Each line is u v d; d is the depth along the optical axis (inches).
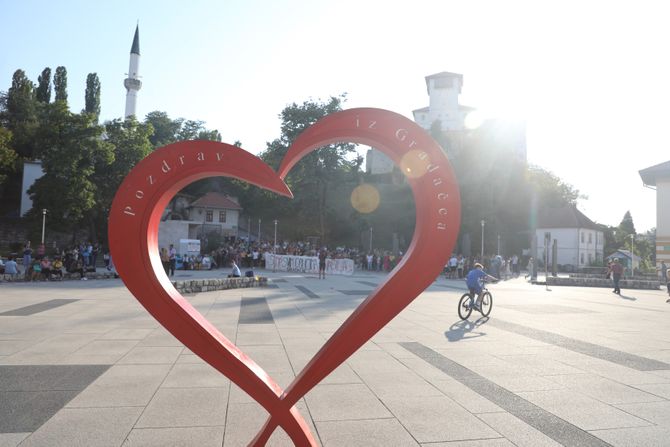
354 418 168.9
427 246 125.5
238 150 121.2
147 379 214.1
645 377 228.4
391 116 124.2
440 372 233.3
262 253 1430.9
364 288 721.0
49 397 187.6
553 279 966.4
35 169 1825.8
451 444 147.5
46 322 366.0
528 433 157.0
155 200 122.6
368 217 2332.7
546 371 237.6
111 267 1027.9
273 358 259.0
